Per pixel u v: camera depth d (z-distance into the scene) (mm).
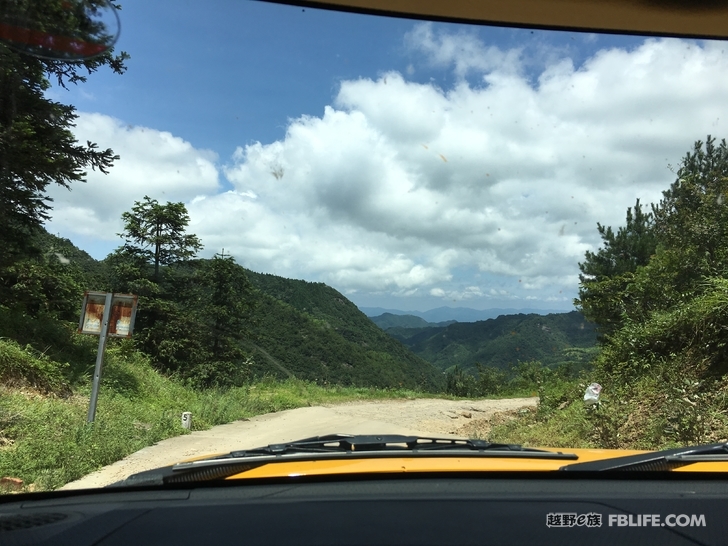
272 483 2480
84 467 6699
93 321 8766
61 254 16656
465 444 3160
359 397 21453
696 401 7148
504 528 1920
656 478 2555
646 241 18734
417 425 12945
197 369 21812
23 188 12031
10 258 13180
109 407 10523
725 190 12719
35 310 15844
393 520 1988
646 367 9555
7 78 10391
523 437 9586
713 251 11773
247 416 14219
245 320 25922
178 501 2287
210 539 1854
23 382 9836
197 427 11266
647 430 7379
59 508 2289
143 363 16672
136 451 8094
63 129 11945
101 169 12508
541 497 2238
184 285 24438
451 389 36281
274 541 1823
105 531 1953
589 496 2262
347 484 2455
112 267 22609
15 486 5672
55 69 11211
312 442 3236
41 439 7094
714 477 2539
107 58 11023
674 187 16188
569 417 9539
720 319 8594
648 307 12922
